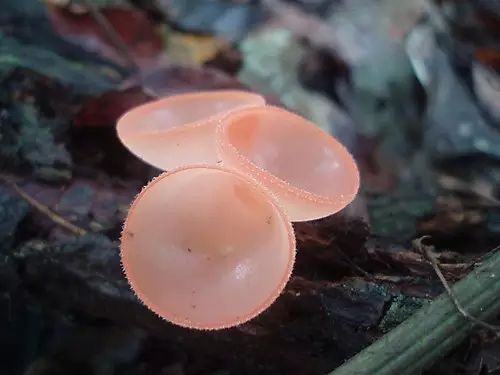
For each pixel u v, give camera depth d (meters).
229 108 0.08
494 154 0.11
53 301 0.08
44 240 0.08
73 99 0.09
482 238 0.09
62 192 0.08
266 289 0.06
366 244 0.08
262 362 0.08
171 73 0.10
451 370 0.07
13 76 0.09
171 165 0.07
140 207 0.06
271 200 0.06
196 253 0.06
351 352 0.07
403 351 0.06
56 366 0.08
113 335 0.08
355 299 0.07
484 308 0.07
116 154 0.09
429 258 0.07
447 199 0.10
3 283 0.08
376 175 0.11
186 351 0.08
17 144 0.08
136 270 0.06
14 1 0.10
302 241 0.08
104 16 0.11
